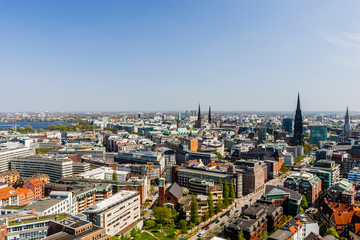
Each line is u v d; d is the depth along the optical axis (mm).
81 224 192500
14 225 186625
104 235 195875
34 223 193625
